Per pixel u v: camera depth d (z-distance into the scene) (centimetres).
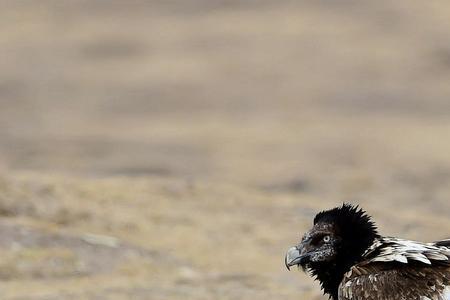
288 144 5322
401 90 6369
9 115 6141
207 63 7050
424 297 1404
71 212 2894
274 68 6875
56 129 5812
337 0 8162
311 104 6197
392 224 3075
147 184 3259
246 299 2231
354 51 7088
